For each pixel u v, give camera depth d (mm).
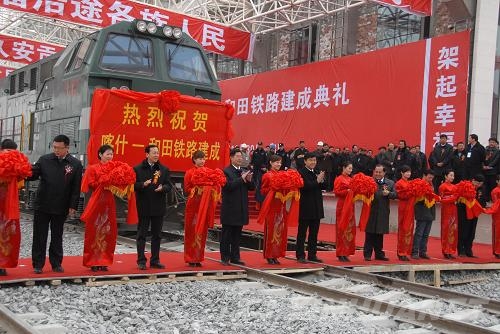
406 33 19547
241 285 8211
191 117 11695
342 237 10180
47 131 13867
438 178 14148
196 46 13219
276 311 6797
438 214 14992
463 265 10602
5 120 17438
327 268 9547
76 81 12312
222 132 12125
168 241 13352
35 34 31969
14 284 7414
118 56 12086
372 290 8320
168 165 11445
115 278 7965
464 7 15188
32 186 15141
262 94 22078
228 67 28797
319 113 19422
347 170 10195
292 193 9484
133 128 11055
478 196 11961
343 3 21344
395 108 16656
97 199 8117
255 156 17156
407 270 10008
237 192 9281
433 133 15508
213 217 8984
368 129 17562
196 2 23828
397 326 6516
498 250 11703
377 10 20750
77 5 16797
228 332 6008
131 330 5992
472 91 15062
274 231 9555
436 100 15430
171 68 12547
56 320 6117
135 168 8555
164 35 12680
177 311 6809
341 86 18594
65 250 10781
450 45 15094
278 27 21828
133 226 12930
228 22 22062
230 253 9438
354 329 6172
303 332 6000
